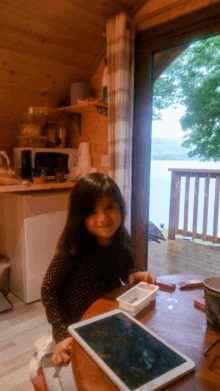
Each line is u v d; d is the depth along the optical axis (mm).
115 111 2184
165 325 788
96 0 1994
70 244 971
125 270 1165
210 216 3666
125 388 538
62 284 1016
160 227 4242
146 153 2264
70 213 972
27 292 2211
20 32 2037
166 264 3041
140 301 867
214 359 653
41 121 2512
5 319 2020
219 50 3646
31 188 2109
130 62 2152
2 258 2400
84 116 2760
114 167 2262
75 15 2078
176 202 3775
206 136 4160
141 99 2240
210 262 3125
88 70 2652
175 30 1953
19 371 1527
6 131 2486
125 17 2023
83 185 931
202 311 871
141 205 2352
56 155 2479
